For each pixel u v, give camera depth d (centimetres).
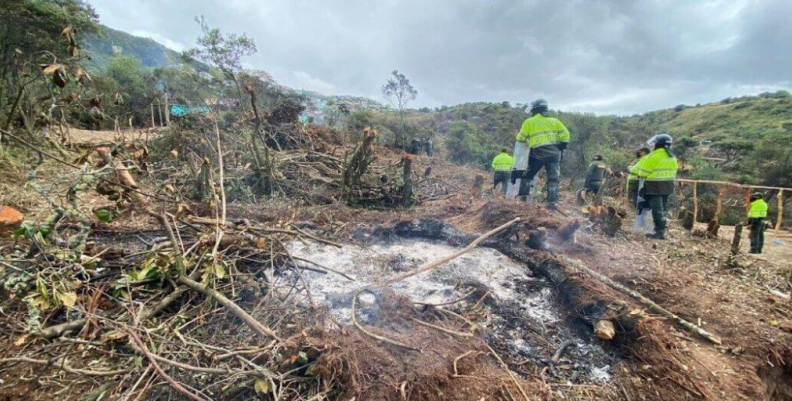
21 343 179
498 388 204
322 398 177
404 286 312
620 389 216
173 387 172
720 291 331
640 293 321
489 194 762
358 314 256
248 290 265
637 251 418
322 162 707
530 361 235
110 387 174
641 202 499
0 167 488
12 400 167
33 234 209
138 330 191
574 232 405
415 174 800
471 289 310
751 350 249
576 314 282
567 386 216
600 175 713
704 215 842
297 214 462
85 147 335
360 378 189
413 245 418
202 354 201
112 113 688
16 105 573
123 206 282
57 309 212
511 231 414
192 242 301
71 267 220
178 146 603
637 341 245
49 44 767
